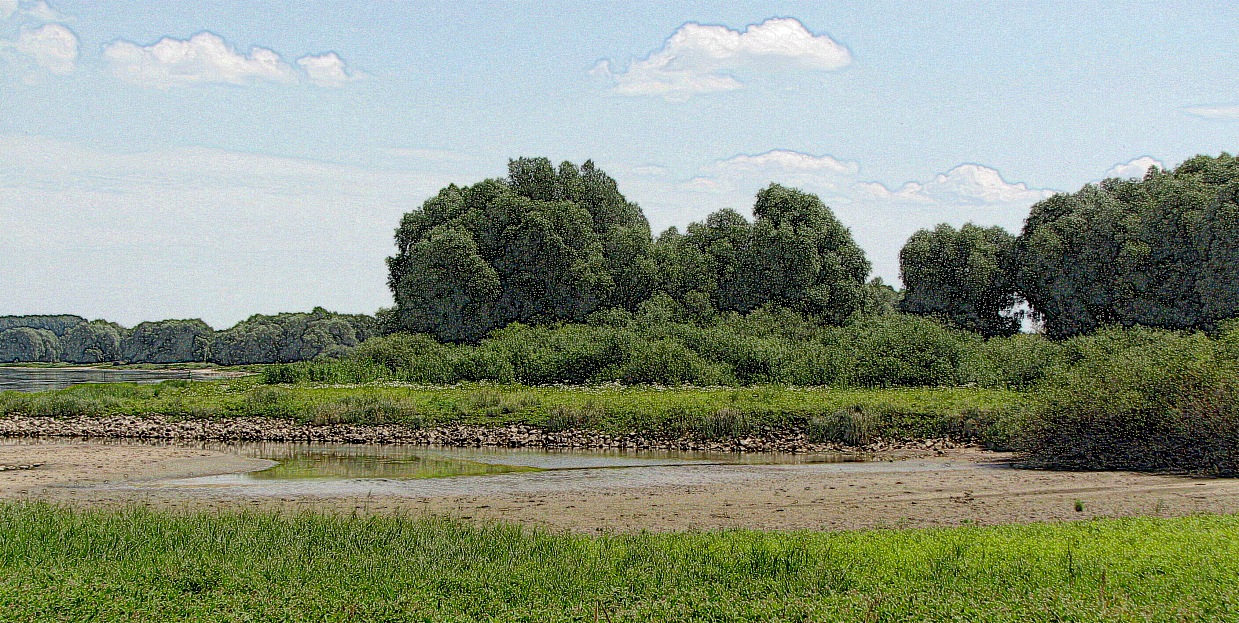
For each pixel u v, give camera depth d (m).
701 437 35.53
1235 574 12.84
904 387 47.12
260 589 12.22
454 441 36.06
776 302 72.88
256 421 39.44
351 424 38.56
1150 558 13.86
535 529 16.20
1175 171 70.50
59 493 23.84
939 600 11.72
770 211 77.38
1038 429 30.55
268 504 22.08
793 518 20.05
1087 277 65.75
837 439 34.75
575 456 32.56
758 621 11.10
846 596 11.98
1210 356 28.36
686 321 68.31
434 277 71.31
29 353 188.62
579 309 72.94
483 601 11.84
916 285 74.69
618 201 84.75
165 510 17.86
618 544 15.46
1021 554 14.33
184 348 170.25
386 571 13.26
